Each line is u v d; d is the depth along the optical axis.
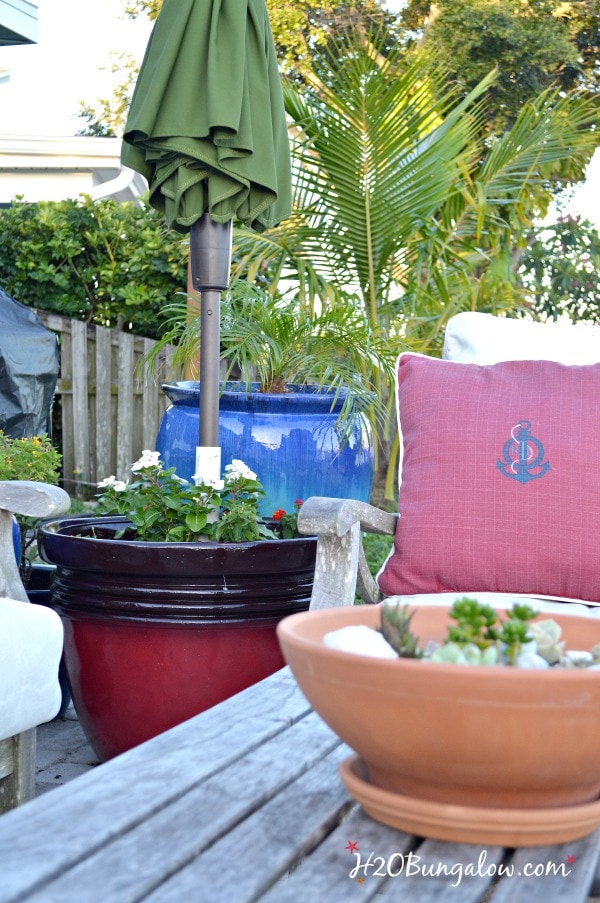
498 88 10.17
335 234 4.75
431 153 4.69
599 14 10.33
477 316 2.38
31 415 4.98
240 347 3.12
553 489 1.87
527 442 1.91
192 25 2.38
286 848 0.81
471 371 2.09
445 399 2.02
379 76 4.41
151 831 0.83
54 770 2.45
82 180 7.57
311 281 4.43
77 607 2.19
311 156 4.63
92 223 7.04
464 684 0.73
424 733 0.77
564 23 10.37
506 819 0.81
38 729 2.85
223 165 2.36
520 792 0.81
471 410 1.98
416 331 4.87
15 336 4.92
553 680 0.72
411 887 0.77
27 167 7.42
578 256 9.28
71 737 2.77
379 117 4.44
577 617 1.06
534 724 0.74
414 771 0.82
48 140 7.27
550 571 1.84
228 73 2.35
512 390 2.01
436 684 0.74
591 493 1.86
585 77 10.55
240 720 1.19
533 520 1.86
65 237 7.04
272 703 1.27
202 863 0.78
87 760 2.54
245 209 2.50
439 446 1.96
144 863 0.76
